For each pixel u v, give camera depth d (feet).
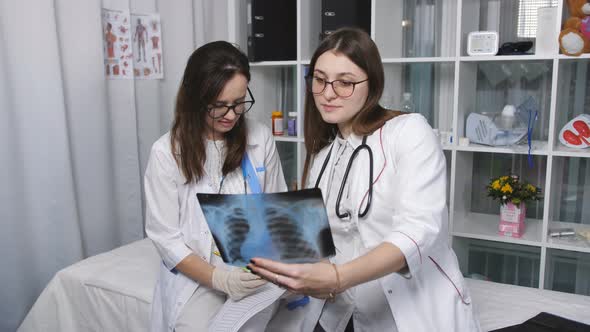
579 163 7.55
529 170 7.82
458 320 3.72
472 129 7.20
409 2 7.92
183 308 4.21
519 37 7.36
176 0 8.34
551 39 6.37
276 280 3.04
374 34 6.94
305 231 3.26
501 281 7.76
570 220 7.75
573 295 5.02
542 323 4.33
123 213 7.75
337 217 4.07
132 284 5.22
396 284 3.66
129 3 7.46
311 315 4.19
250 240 3.30
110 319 5.25
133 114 7.63
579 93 7.28
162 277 4.59
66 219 6.72
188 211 4.53
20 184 6.35
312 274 2.96
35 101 6.33
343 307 4.22
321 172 4.23
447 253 3.87
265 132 5.04
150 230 4.50
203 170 4.49
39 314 5.53
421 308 3.65
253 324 3.89
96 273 5.49
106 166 7.29
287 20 8.46
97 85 7.02
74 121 6.88
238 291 3.88
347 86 3.73
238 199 3.34
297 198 3.27
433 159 3.55
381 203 3.76
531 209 7.97
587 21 6.20
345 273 3.01
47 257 6.68
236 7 8.12
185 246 4.36
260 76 8.59
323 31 7.47
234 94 4.17
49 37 6.32
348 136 4.15
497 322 4.46
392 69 7.72
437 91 8.07
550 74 7.38
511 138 6.93
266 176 5.02
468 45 6.77
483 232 7.14
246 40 8.43
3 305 6.37
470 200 8.20
